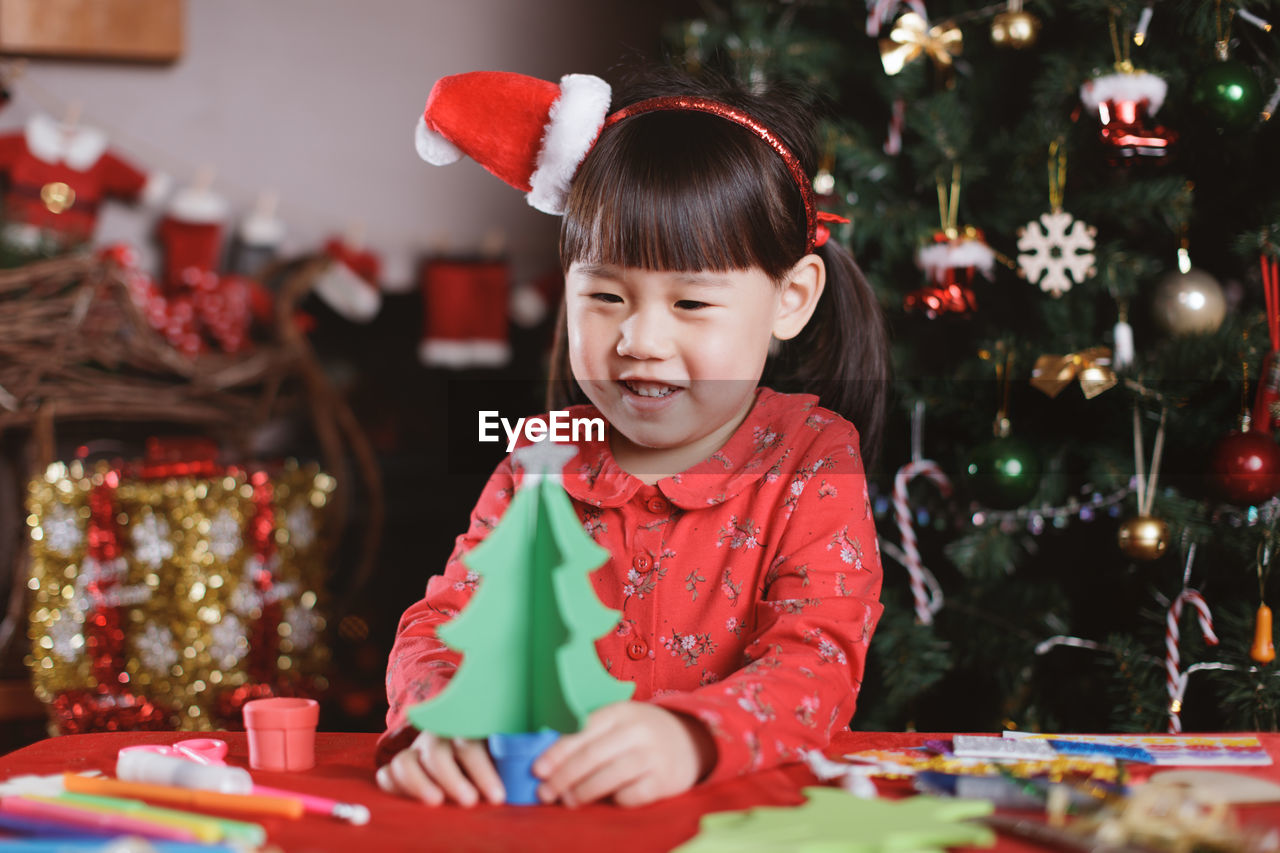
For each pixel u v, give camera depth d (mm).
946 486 1536
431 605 882
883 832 532
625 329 840
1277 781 639
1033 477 1409
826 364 1106
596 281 847
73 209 2914
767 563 894
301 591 2035
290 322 2652
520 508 640
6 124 3305
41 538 1777
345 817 582
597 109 898
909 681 1494
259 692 1901
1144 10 1398
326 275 2908
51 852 494
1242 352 1327
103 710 1781
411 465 3209
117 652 1803
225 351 2637
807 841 519
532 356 3422
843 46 1758
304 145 3512
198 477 1950
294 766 723
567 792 612
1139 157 1332
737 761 655
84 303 2193
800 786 650
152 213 3303
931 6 1707
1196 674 1429
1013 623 1557
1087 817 552
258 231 3252
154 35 3354
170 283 2746
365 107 3537
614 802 618
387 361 3367
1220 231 1476
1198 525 1376
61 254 2436
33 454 2285
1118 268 1440
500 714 634
